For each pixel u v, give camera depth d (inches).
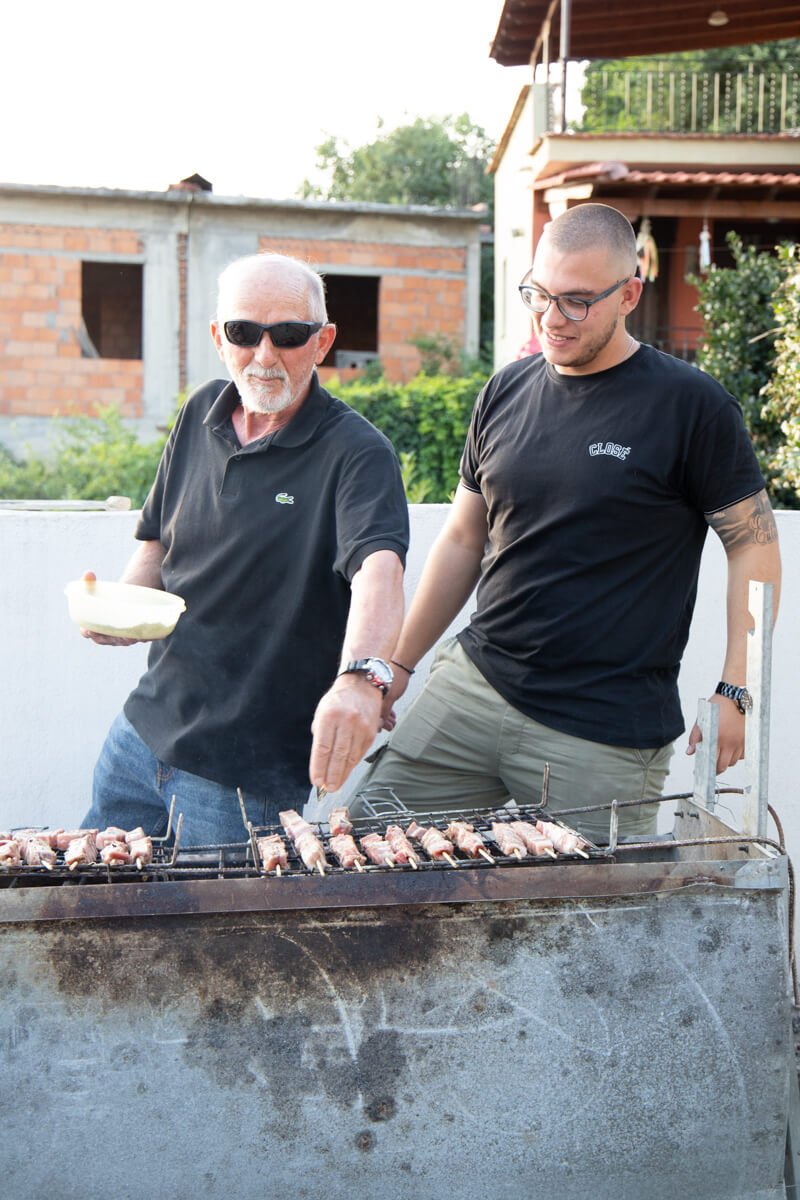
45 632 129.4
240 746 100.0
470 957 80.0
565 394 105.0
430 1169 80.5
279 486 98.7
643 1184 82.8
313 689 100.0
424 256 698.2
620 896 81.1
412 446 557.9
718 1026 82.9
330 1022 78.8
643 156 469.1
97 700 131.1
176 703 102.7
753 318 308.7
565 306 99.7
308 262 101.8
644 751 105.1
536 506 105.0
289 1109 78.7
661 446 100.7
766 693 87.0
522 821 96.7
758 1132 83.8
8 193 647.8
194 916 77.0
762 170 469.7
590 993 81.4
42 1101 76.7
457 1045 80.1
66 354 671.1
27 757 130.3
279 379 96.3
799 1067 91.5
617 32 495.5
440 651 116.8
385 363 703.1
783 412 270.7
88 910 75.9
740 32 486.3
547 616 104.7
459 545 117.6
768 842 83.9
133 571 109.4
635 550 102.6
